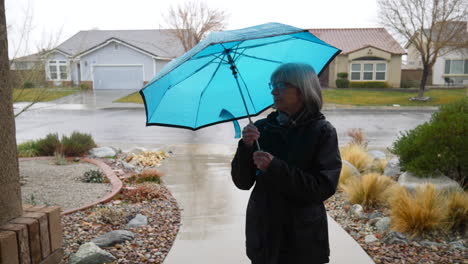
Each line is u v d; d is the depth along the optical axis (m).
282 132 1.84
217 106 2.16
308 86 1.80
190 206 5.04
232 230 4.17
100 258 3.34
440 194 4.40
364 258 3.45
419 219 3.89
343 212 4.80
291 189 1.71
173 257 3.51
